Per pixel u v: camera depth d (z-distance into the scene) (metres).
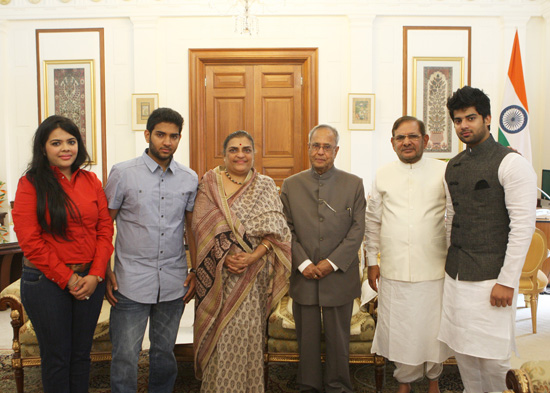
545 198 5.00
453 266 2.01
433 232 2.14
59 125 1.83
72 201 1.84
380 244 2.27
